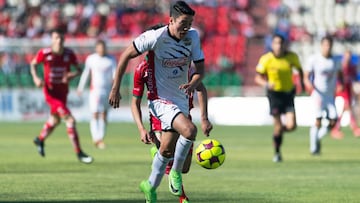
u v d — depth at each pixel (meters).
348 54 83.69
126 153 61.31
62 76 52.53
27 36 128.62
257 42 128.12
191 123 26.17
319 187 38.09
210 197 33.72
